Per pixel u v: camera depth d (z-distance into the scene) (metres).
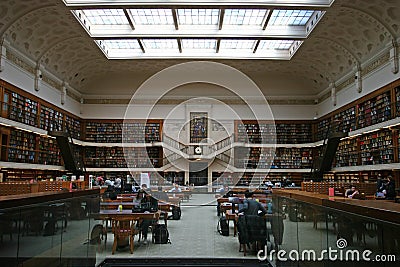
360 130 15.07
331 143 16.44
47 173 17.45
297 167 21.73
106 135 22.50
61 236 3.83
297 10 14.52
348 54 16.56
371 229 2.25
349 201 2.90
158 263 5.90
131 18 15.23
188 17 15.56
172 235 8.08
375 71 14.84
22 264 2.93
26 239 2.99
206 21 15.98
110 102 22.83
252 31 16.16
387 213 2.04
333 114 19.84
